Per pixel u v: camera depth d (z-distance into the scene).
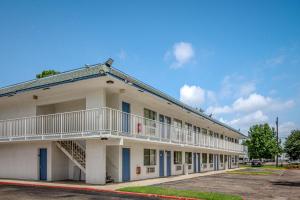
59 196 15.73
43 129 23.52
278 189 21.38
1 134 25.80
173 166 32.31
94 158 21.17
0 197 15.30
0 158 26.81
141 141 23.50
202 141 37.16
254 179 30.08
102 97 21.42
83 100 23.59
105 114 20.45
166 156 30.81
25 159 25.00
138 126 24.19
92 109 20.42
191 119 38.00
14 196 15.64
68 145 23.14
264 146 77.75
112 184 20.95
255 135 79.12
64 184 20.81
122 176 22.86
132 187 18.53
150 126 26.64
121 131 21.31
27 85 25.44
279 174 39.81
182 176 31.02
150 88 26.67
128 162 23.89
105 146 21.19
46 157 23.75
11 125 25.11
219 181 26.52
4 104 27.16
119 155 22.62
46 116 24.05
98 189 18.17
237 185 23.45
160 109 30.08
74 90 22.36
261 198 16.70
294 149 72.00
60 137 21.53
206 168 43.88
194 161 39.28
